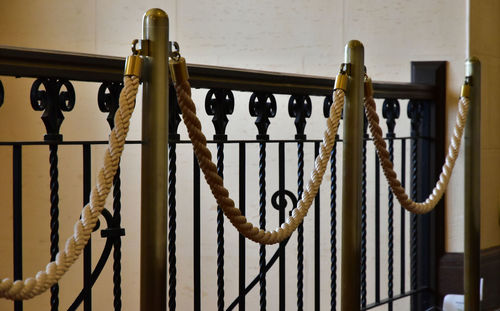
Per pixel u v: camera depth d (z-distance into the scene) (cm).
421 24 410
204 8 452
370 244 431
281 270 270
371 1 422
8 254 483
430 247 399
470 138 334
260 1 444
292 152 444
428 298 401
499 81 431
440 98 397
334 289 294
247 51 448
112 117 196
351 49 243
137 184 462
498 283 419
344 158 247
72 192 470
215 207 458
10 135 474
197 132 193
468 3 398
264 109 246
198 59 454
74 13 466
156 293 177
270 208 447
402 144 367
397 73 417
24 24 473
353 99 244
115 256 200
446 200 403
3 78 473
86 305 198
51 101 180
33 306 477
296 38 439
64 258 153
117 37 462
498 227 427
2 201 482
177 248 464
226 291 458
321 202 441
